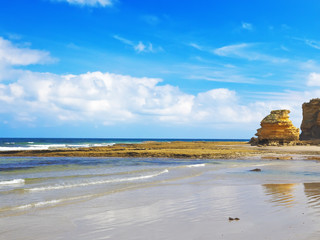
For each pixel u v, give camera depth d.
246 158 34.72
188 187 13.93
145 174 18.75
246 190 13.04
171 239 6.30
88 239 6.44
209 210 9.11
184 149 49.12
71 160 30.80
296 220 7.68
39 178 16.11
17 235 6.78
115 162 28.69
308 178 17.52
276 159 33.44
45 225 7.57
